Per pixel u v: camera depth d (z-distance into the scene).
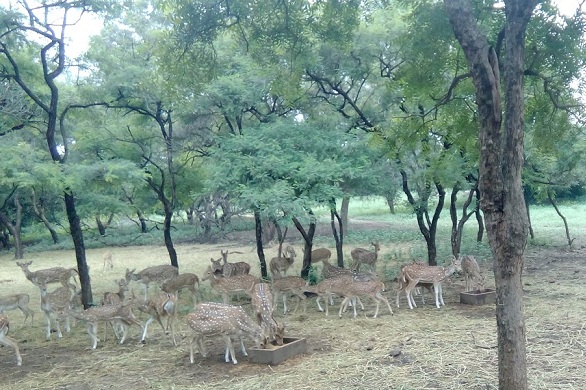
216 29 11.61
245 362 8.66
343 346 9.22
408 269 12.05
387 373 7.70
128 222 44.28
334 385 7.35
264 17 11.51
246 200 12.12
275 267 15.00
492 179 5.38
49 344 10.60
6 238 33.31
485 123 5.43
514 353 5.38
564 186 22.34
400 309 11.99
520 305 5.40
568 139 17.58
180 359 9.05
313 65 14.09
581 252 20.27
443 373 7.57
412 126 13.61
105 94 15.05
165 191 18.78
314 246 26.69
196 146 18.47
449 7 5.55
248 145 12.63
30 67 14.05
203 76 12.42
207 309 8.69
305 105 16.48
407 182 17.41
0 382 8.38
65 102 15.52
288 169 12.16
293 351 8.78
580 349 8.37
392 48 15.24
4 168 12.06
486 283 14.56
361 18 15.30
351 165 13.68
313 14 11.90
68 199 13.12
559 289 13.28
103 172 13.29
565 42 10.52
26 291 17.58
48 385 8.15
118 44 16.41
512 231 5.32
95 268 22.25
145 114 16.06
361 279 11.92
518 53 5.40
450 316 11.02
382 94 16.27
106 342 10.48
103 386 7.94
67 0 12.98
